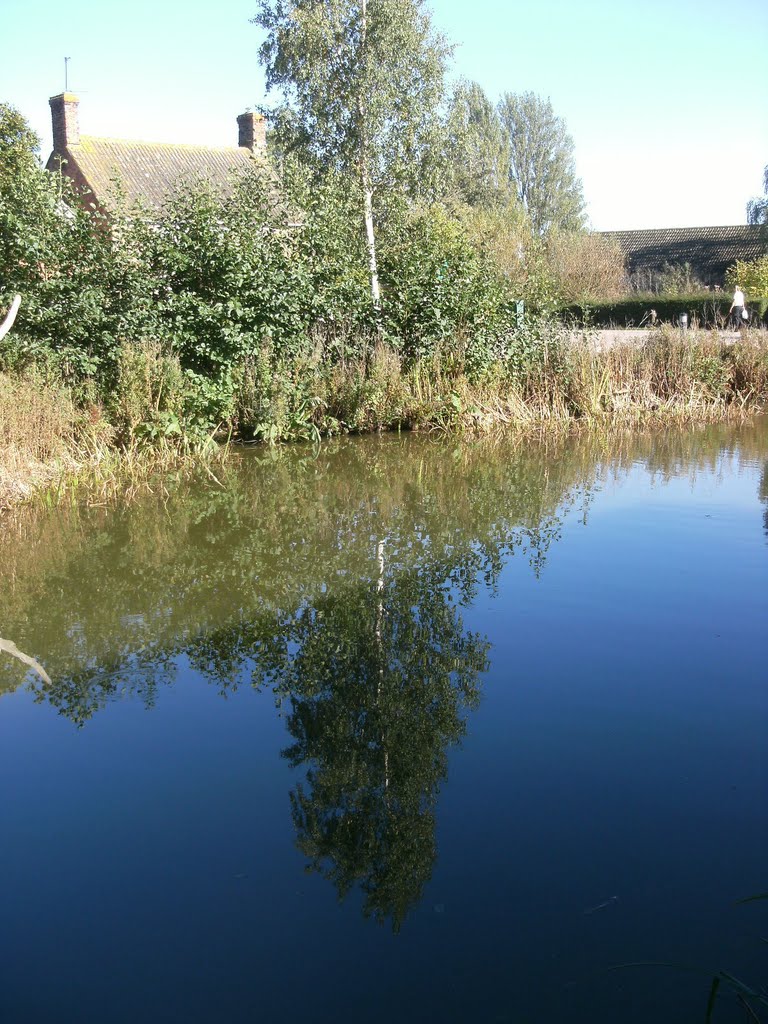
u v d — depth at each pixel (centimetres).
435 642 477
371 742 374
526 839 299
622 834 301
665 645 463
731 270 3391
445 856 292
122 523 748
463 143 1720
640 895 270
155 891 281
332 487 895
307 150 1612
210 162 2741
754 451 1060
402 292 1309
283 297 1186
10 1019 230
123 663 462
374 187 1594
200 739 381
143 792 339
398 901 271
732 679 421
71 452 956
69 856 300
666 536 672
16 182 1103
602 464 995
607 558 619
